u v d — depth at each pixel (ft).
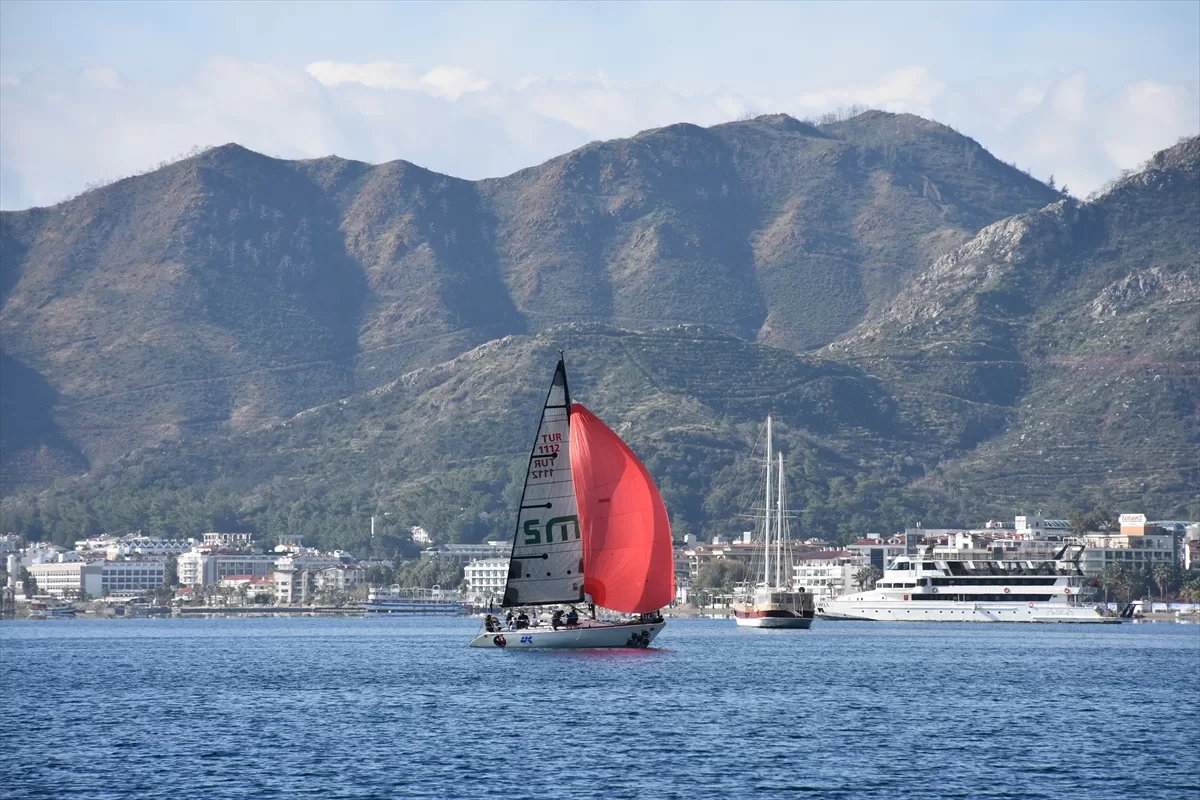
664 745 514.68
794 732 549.54
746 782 450.71
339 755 494.18
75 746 519.19
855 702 653.30
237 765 475.72
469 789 438.40
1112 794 441.27
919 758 495.00
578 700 639.35
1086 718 606.55
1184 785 454.81
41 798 427.33
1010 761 492.13
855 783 450.71
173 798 426.10
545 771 465.06
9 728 571.28
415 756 491.31
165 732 554.46
